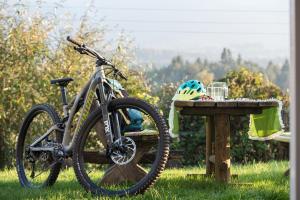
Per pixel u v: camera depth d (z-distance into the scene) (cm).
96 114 628
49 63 1091
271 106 648
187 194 613
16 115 1070
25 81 1066
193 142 1162
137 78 1169
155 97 1168
